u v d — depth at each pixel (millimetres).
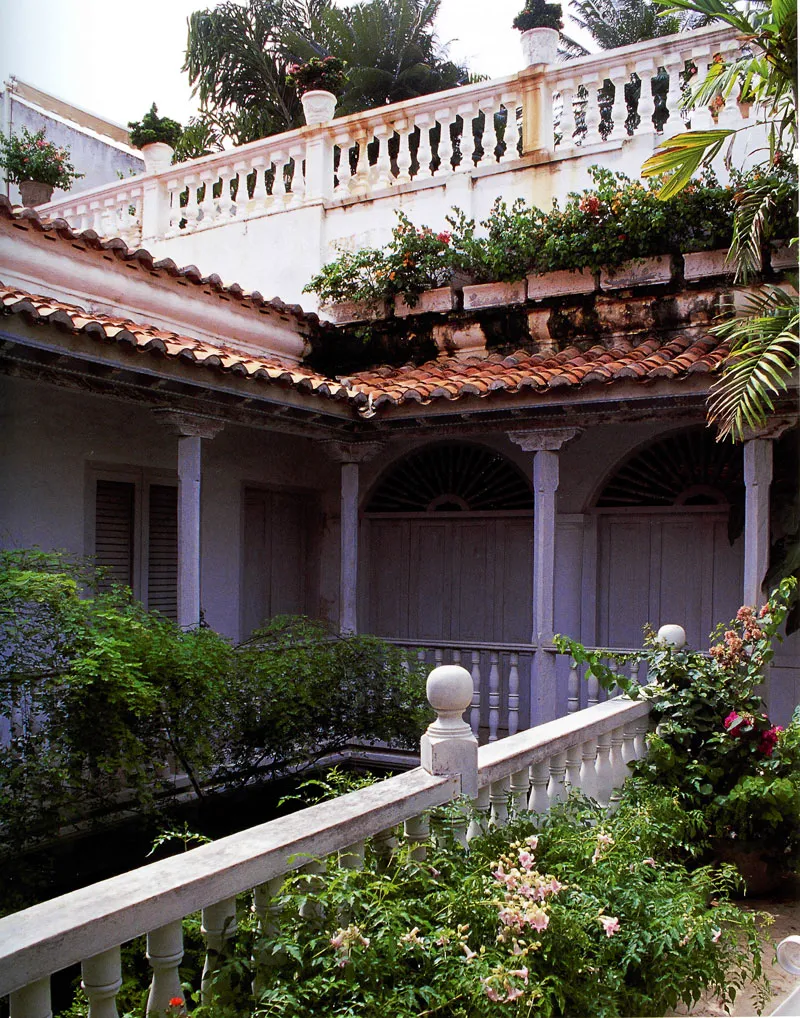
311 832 2934
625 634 9617
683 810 5152
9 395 7461
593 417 8070
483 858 3461
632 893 3484
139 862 6469
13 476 7461
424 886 3182
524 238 9617
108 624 5938
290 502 10883
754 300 7613
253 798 7773
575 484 9750
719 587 9219
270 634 8078
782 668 8273
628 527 9664
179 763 6805
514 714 8914
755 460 7355
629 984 3445
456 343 10258
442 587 10562
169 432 7594
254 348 10094
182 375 7035
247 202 11930
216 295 9484
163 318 8961
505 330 9984
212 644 6637
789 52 6871
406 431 8992
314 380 8305
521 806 4301
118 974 2387
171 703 6008
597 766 5250
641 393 7578
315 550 11094
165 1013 2402
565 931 3070
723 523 9227
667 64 9570
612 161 9773
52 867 5750
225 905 2721
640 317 9305
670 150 7531
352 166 16344
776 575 7281
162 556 8953
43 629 5738
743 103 9180
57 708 5578
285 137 11555
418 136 16328
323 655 7801
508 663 10102
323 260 11312
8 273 7551
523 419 8375
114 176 17125
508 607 10211
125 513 8602
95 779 5953
